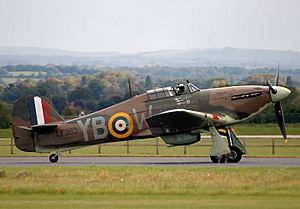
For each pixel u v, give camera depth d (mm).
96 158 133375
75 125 124188
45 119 124875
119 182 87875
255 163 116438
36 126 122688
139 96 122938
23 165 115062
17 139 124875
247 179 89375
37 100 125188
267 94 123562
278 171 97938
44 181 89000
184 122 118000
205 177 91188
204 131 119875
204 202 75188
